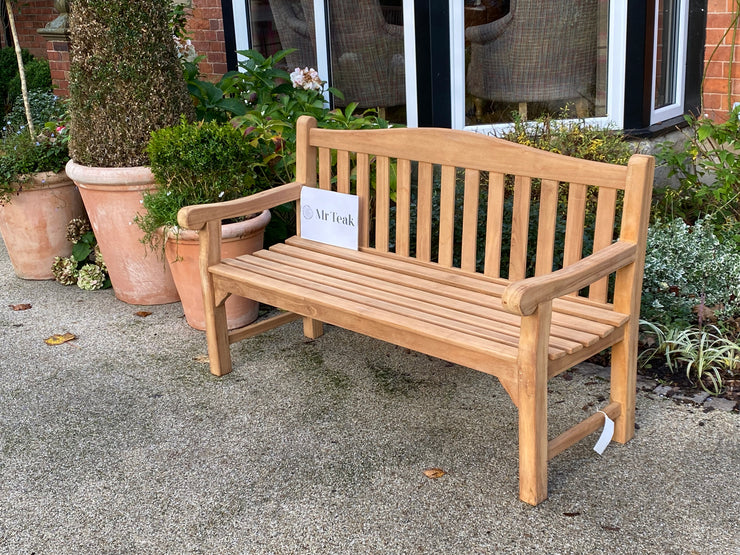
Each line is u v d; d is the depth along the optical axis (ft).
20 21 32.83
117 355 11.22
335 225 10.56
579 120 14.73
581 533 7.11
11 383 10.48
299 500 7.79
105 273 13.99
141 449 8.80
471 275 9.34
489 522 7.32
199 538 7.28
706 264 10.94
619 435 8.52
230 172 11.33
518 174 8.66
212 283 10.11
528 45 15.42
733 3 14.89
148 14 11.83
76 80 11.98
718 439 8.54
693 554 6.79
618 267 7.67
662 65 16.17
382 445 8.69
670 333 10.24
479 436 8.81
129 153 11.97
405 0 15.20
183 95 12.50
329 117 14.03
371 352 11.05
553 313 8.25
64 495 8.01
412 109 15.96
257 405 9.69
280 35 17.47
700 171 14.34
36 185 13.37
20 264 14.23
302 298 8.91
